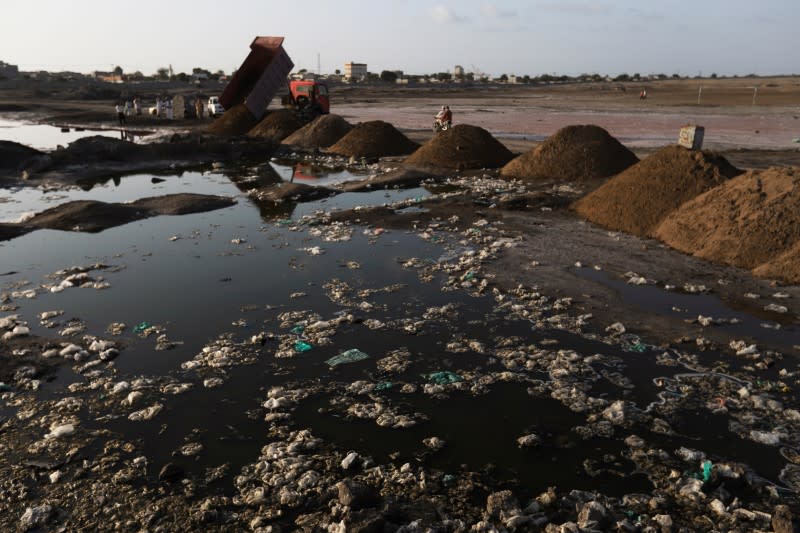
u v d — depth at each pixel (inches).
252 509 143.6
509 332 249.8
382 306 278.4
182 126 1350.9
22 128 1350.9
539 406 192.9
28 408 189.2
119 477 154.6
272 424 181.9
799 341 238.1
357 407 190.5
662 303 282.0
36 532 135.0
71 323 257.3
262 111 1220.5
